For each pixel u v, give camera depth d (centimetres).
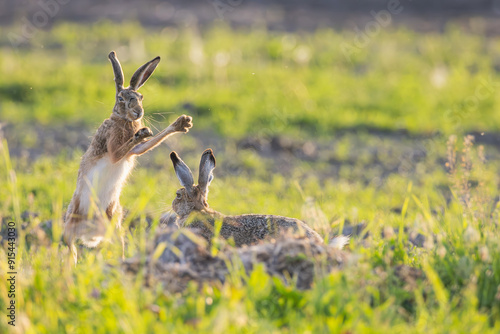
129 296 1177
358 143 4441
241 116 4784
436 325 1153
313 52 6806
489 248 1472
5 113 4722
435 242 1783
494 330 1155
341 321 1138
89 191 1827
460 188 1895
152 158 3784
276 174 3631
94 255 1630
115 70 1830
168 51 6675
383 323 1148
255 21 8350
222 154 4003
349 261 1308
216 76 5662
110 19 8194
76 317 1191
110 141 1791
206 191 1914
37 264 1416
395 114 5119
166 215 2152
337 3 9481
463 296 1299
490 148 4312
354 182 3569
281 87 5575
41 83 5422
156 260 1371
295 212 2528
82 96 5225
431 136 4612
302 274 1332
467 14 9050
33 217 2316
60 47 6894
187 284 1297
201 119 4725
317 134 4606
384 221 2200
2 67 5781
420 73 6269
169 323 1103
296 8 9231
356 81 5934
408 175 3688
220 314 1048
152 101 4825
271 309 1202
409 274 1390
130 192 2786
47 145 3978
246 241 1766
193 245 1404
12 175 1692
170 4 9125
